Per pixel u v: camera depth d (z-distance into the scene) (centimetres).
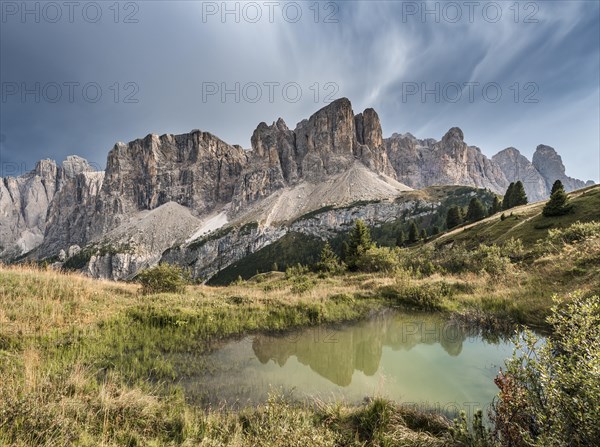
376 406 611
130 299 1480
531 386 435
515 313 1227
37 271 1568
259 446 461
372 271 3447
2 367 694
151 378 788
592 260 1465
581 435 353
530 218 5234
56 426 464
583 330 443
